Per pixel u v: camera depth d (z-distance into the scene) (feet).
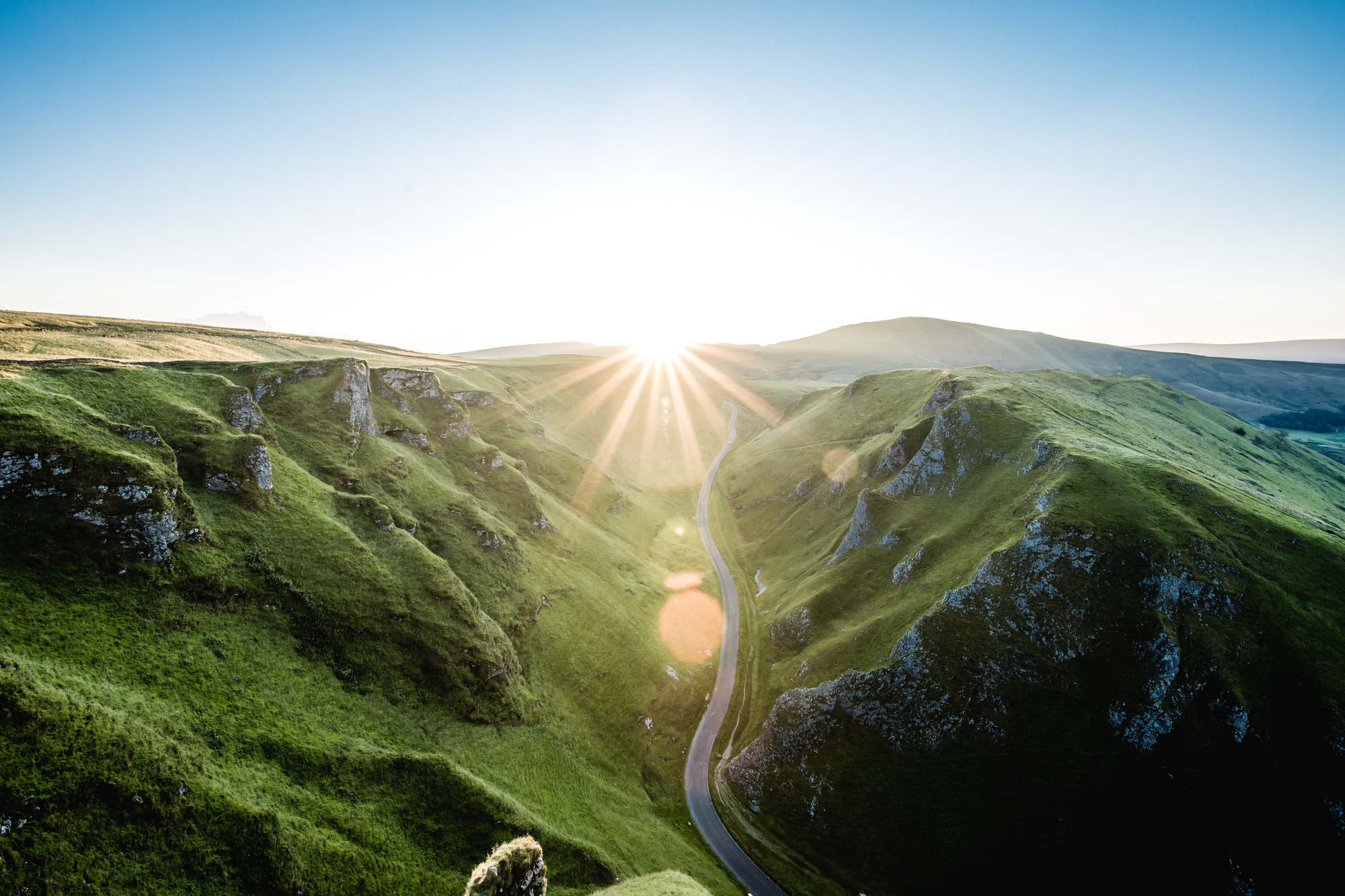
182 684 148.46
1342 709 177.27
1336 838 165.48
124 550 162.40
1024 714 210.59
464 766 183.83
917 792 210.59
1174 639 200.64
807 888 200.34
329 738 161.79
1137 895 173.78
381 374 358.84
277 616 183.62
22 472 157.28
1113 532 227.20
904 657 235.81
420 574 228.22
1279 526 226.17
